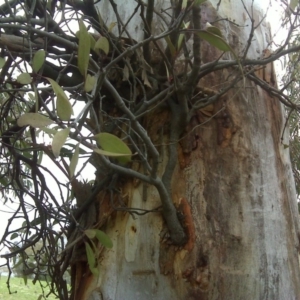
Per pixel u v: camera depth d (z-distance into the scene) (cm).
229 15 151
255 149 134
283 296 122
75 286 135
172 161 121
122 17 150
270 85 146
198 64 108
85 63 78
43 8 120
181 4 111
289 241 132
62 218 153
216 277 115
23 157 154
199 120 129
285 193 140
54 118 70
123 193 130
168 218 115
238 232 121
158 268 118
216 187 124
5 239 163
